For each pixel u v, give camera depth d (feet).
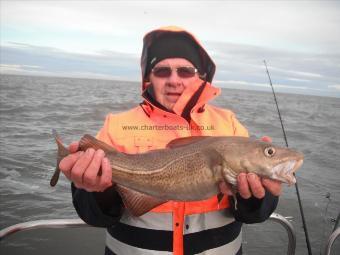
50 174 37.04
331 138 69.26
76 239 23.95
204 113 12.15
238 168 9.66
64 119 79.00
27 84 310.04
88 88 314.76
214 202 10.52
